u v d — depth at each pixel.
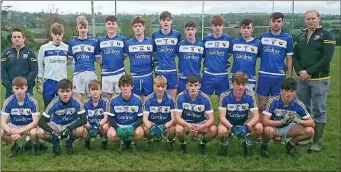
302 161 5.25
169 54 6.58
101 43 6.57
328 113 8.12
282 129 5.51
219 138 5.46
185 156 5.37
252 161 5.21
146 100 5.73
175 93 6.74
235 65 6.43
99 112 5.88
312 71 5.54
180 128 5.41
